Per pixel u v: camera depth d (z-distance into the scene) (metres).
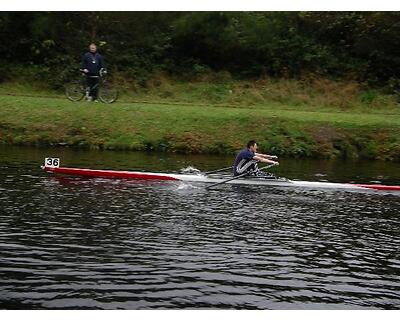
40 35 37.56
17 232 11.60
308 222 13.48
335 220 13.79
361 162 24.25
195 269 10.02
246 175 17.89
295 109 32.50
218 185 17.67
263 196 16.20
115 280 9.39
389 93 37.00
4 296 8.62
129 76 37.34
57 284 9.12
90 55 26.97
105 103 27.38
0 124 24.84
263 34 39.53
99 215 13.25
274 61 39.16
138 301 8.70
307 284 9.62
